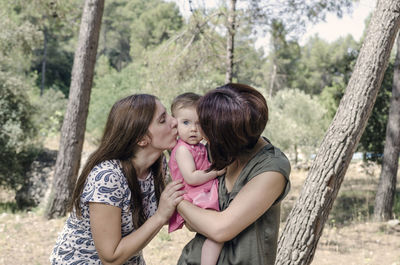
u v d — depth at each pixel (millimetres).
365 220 9047
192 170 2039
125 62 63656
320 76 61438
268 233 1816
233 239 1813
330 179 3562
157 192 2396
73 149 8797
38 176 13445
